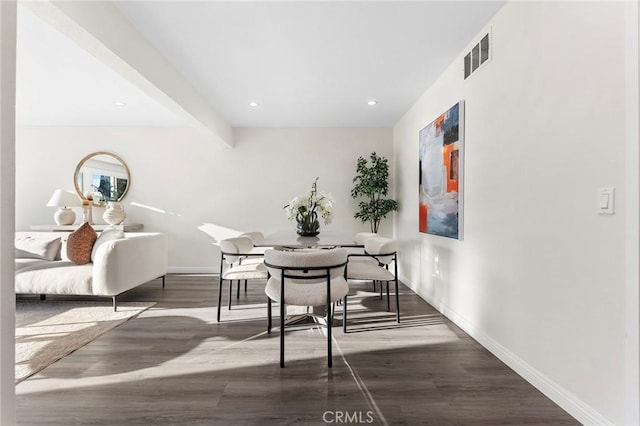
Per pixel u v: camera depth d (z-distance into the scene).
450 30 2.44
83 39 1.98
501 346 2.20
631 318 1.31
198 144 5.32
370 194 4.95
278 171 5.34
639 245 1.27
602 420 1.44
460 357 2.24
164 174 5.30
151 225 5.29
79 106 4.26
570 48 1.61
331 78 3.33
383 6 2.15
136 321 2.96
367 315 3.13
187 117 3.63
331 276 2.16
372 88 3.61
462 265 2.76
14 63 1.17
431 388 1.86
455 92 2.90
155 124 5.14
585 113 1.52
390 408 1.67
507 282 2.13
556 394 1.71
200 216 5.32
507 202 2.13
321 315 3.10
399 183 4.91
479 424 1.55
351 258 3.75
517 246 2.03
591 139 1.49
